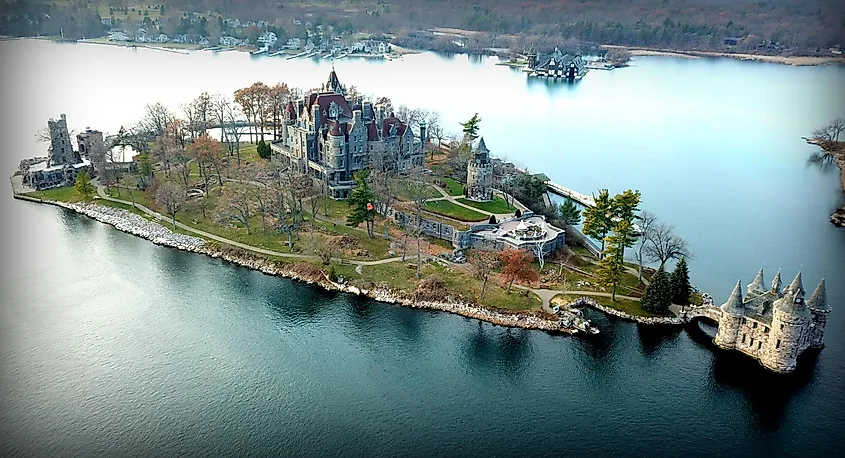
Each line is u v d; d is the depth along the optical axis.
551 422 131.75
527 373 145.62
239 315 166.25
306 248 196.12
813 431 129.50
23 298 171.38
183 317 165.00
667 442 126.94
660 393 139.75
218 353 150.88
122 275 184.62
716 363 148.62
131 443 124.12
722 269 199.00
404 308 169.38
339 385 141.00
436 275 180.62
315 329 161.00
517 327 161.00
